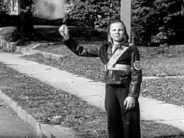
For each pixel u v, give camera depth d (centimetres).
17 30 2956
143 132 693
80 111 874
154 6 2245
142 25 2331
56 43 2606
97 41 2688
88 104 967
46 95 1071
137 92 491
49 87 1220
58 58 2034
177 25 2336
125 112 500
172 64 1747
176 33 2367
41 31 3141
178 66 1688
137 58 497
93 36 2959
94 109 902
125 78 498
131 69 496
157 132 695
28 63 1981
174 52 2072
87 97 1078
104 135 673
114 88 505
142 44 2459
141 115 849
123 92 500
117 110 508
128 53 498
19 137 727
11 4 3728
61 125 744
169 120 805
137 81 491
